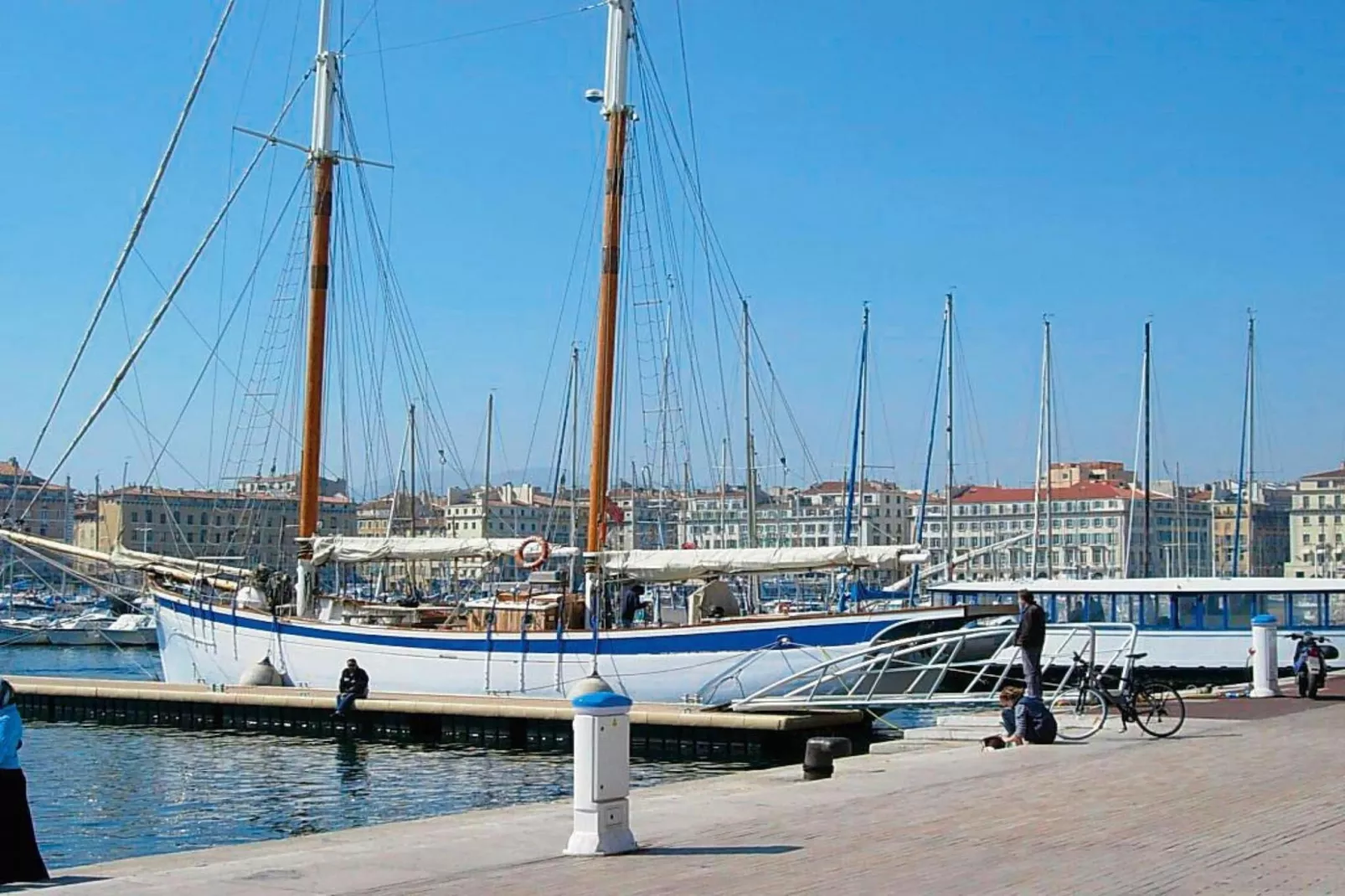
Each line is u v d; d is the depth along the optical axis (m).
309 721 41.44
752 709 35.16
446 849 15.11
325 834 16.91
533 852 14.85
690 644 39.00
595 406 43.72
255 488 65.25
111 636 102.06
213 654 47.16
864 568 39.12
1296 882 12.23
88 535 136.38
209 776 33.72
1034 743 24.84
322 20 49.72
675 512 91.00
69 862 23.84
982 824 16.02
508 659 41.19
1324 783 18.88
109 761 36.34
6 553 117.50
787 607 61.41
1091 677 28.48
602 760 14.75
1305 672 34.50
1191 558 196.75
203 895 12.68
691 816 17.20
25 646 102.19
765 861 13.95
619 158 44.62
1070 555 192.88
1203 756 22.38
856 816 16.95
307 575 46.88
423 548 44.81
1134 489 101.81
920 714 44.72
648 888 12.66
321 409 48.47
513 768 34.56
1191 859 13.43
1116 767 21.27
